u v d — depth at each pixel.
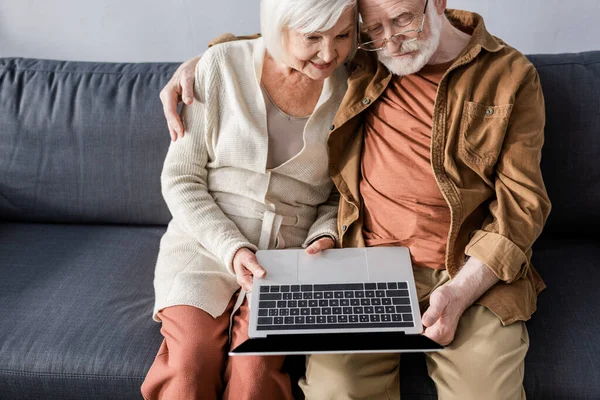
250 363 1.26
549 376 1.25
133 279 1.58
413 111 1.39
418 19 1.29
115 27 2.11
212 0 2.01
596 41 1.94
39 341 1.39
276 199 1.47
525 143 1.33
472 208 1.33
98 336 1.40
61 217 1.78
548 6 1.90
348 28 1.29
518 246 1.27
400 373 1.30
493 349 1.21
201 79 1.44
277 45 1.31
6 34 2.16
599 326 1.33
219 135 1.44
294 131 1.43
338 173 1.47
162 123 1.66
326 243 1.41
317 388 1.24
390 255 1.35
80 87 1.72
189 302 1.35
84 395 1.37
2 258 1.65
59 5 2.07
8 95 1.73
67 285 1.55
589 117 1.52
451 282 1.27
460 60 1.36
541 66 1.56
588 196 1.56
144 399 1.30
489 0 1.92
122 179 1.71
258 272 1.31
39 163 1.72
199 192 1.45
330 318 1.23
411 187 1.36
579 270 1.50
